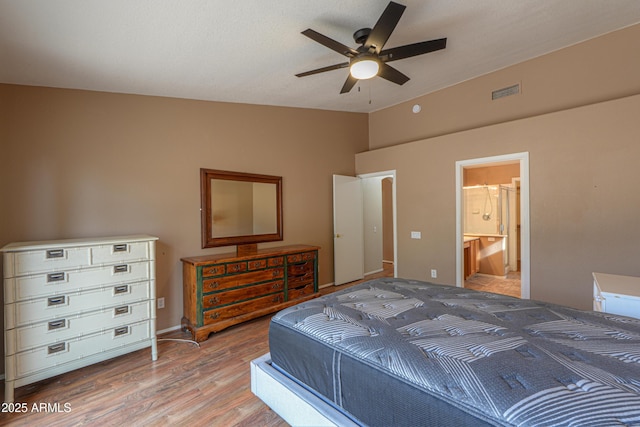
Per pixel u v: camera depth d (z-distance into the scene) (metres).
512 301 1.90
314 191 4.80
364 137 5.50
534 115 3.61
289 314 1.87
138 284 2.58
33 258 2.09
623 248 2.89
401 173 4.69
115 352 2.45
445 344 1.31
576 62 3.32
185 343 3.00
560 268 3.25
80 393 2.19
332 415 1.39
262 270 3.54
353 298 2.06
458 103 4.29
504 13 2.57
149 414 1.96
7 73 2.34
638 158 2.81
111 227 2.94
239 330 3.32
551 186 3.30
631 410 0.85
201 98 3.51
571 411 0.87
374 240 6.41
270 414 1.96
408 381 1.15
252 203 4.00
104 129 2.90
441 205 4.23
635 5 2.65
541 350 1.22
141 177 3.12
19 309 2.04
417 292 2.16
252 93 3.63
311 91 3.89
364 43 2.31
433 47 2.28
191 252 3.45
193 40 2.29
